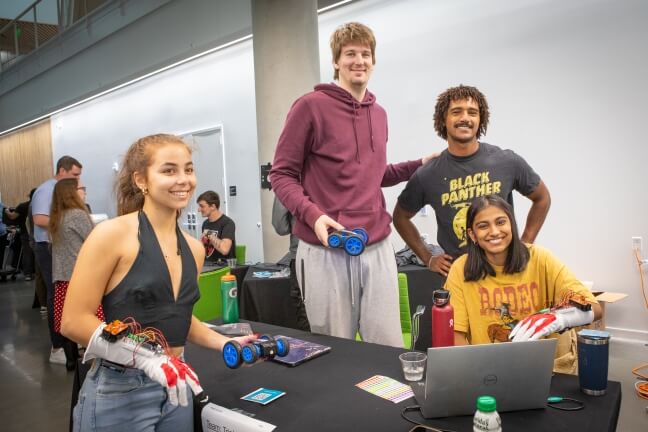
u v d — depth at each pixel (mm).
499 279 1685
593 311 1466
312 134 1857
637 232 3664
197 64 6863
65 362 3939
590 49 3764
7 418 2969
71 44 8109
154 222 1243
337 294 1834
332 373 1482
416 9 4676
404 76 4812
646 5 3518
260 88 4520
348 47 1804
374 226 1877
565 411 1180
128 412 1176
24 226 7969
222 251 4387
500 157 2014
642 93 3574
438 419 1169
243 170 6383
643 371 3119
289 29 4367
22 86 9922
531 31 4031
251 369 1558
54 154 10320
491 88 4273
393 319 1910
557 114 3953
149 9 6457
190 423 1301
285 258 4121
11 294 7008
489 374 1144
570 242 3963
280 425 1176
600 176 3791
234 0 5348
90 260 1138
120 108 8375
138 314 1198
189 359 1688
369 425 1153
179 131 7277
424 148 4750
